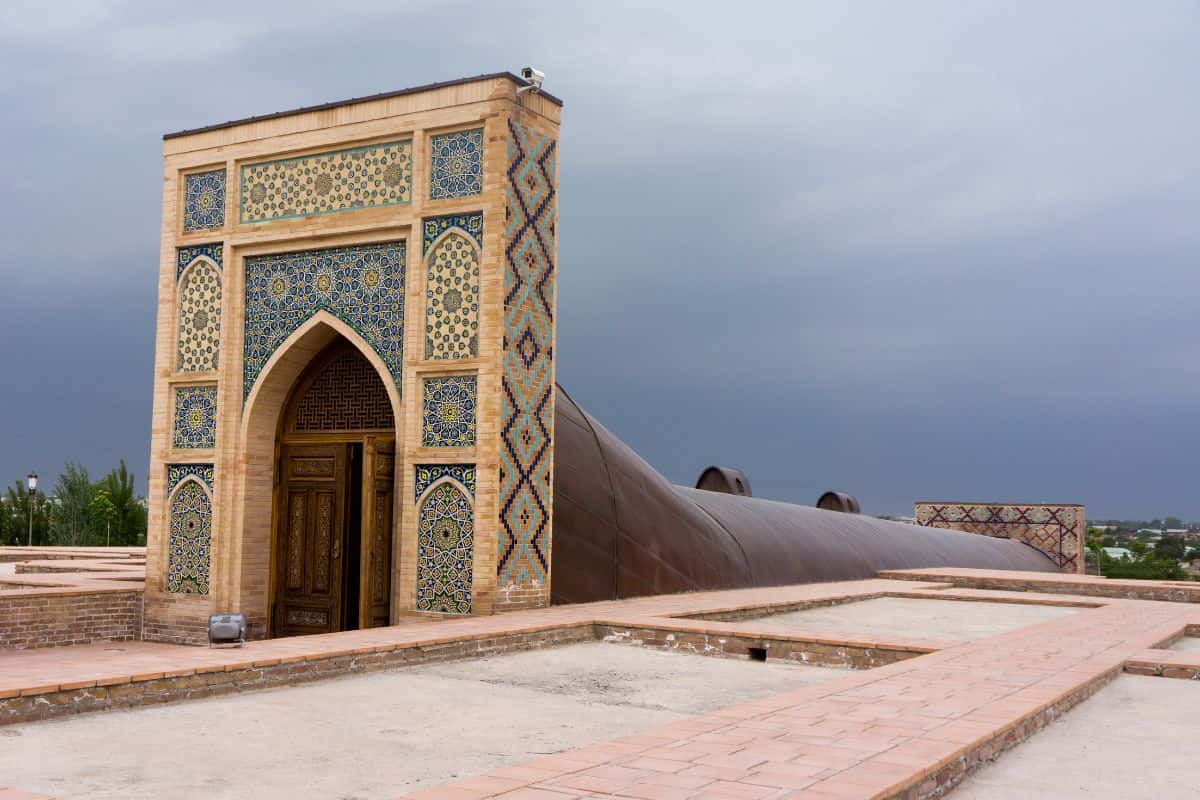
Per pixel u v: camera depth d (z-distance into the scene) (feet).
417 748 13.25
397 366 26.89
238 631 18.66
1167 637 22.07
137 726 14.23
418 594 26.02
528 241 26.58
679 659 21.44
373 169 27.50
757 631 21.85
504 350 25.59
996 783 11.00
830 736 11.54
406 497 26.21
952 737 11.50
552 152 27.55
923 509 84.53
